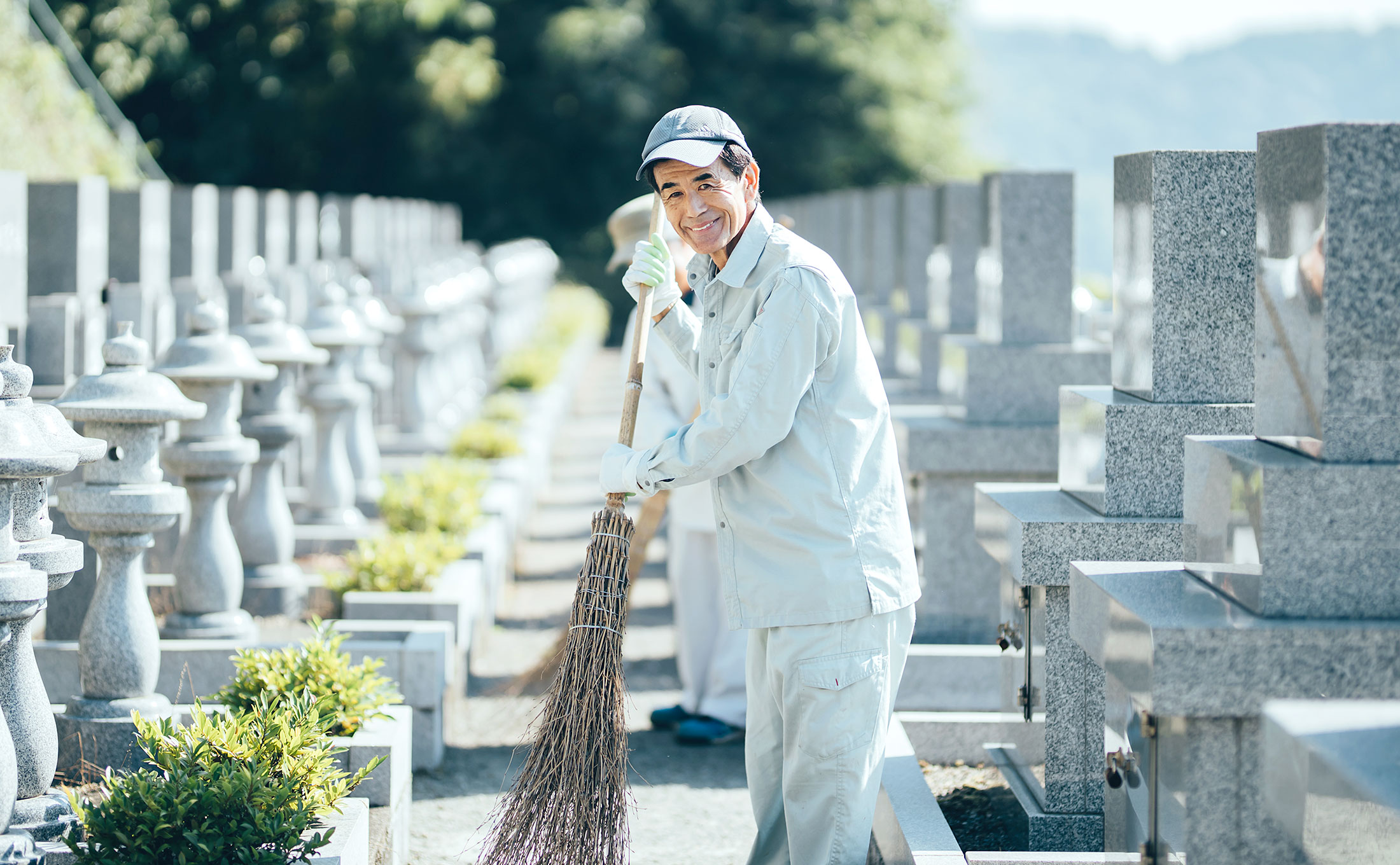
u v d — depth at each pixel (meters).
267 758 3.63
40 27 22.64
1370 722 2.58
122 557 4.34
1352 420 2.92
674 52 33.50
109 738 4.26
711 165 3.36
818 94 34.78
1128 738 3.33
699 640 5.98
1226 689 2.87
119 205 8.87
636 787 5.35
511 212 34.31
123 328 4.37
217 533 5.46
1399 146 2.88
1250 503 2.98
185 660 5.16
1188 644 2.86
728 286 3.46
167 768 3.53
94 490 4.23
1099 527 4.01
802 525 3.40
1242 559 3.03
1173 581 3.31
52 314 6.10
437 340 10.79
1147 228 4.04
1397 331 2.91
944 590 6.64
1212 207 4.01
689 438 3.38
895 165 35.31
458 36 31.88
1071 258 6.61
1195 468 3.33
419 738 5.36
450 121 31.08
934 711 5.77
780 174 34.59
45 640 5.66
